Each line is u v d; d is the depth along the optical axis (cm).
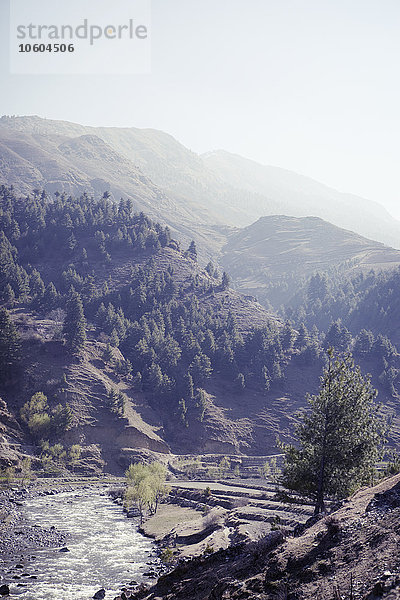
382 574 2203
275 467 18288
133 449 18138
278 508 10556
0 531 8906
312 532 3219
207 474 17200
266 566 2933
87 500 13188
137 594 3638
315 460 4750
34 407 17762
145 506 12369
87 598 5412
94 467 17012
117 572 6550
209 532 8494
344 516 3162
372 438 4794
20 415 17662
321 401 4903
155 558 7381
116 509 12038
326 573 2520
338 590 2233
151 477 12281
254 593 2633
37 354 19900
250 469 18588
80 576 6319
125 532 9444
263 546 3328
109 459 17638
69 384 19150
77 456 16850
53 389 18838
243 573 3022
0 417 17112
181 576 3591
